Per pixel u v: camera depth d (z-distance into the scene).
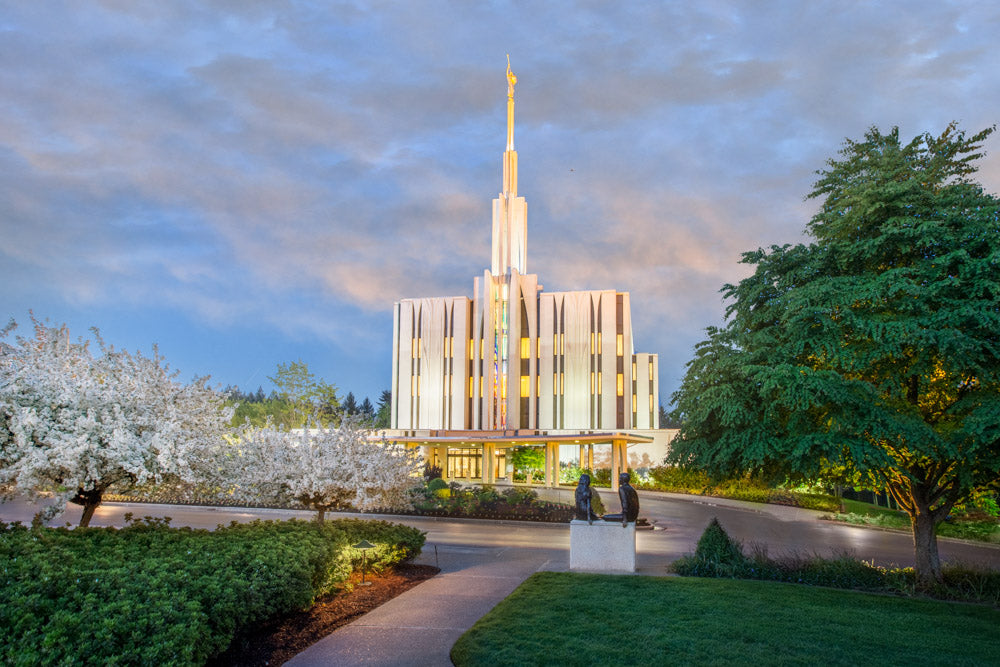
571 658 8.07
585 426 61.38
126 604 6.05
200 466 10.89
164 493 11.66
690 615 10.13
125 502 32.97
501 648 8.44
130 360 10.80
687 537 23.97
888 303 12.09
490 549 18.58
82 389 9.76
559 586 12.16
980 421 10.55
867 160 13.66
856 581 13.23
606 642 8.70
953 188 12.45
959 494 13.20
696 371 13.84
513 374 62.09
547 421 62.03
